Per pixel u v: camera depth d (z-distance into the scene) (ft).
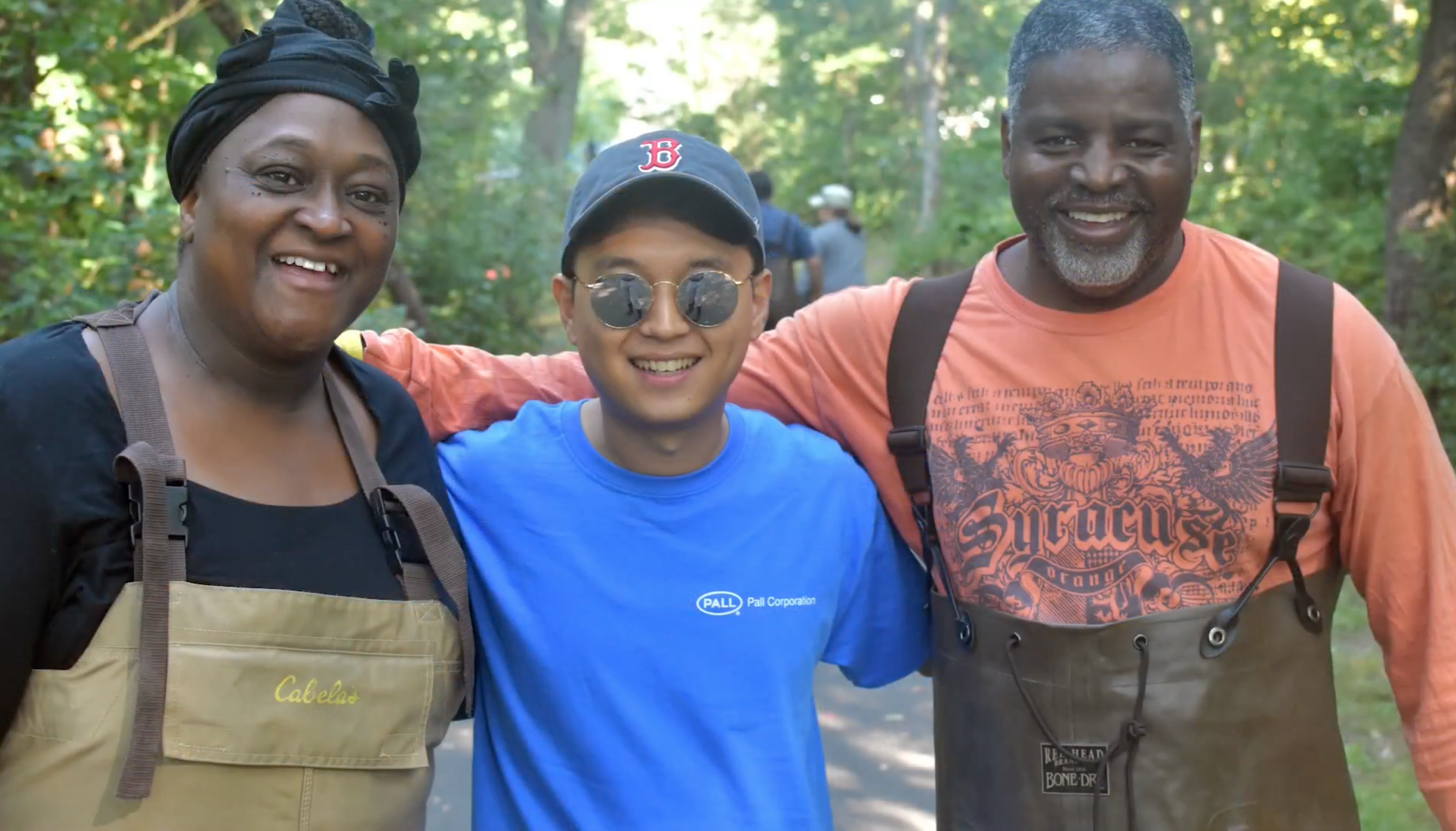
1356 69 36.50
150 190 18.92
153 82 20.17
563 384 8.43
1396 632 7.55
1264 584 7.45
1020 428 7.73
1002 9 100.53
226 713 5.81
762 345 8.71
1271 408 7.43
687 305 7.20
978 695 7.70
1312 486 7.35
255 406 6.32
